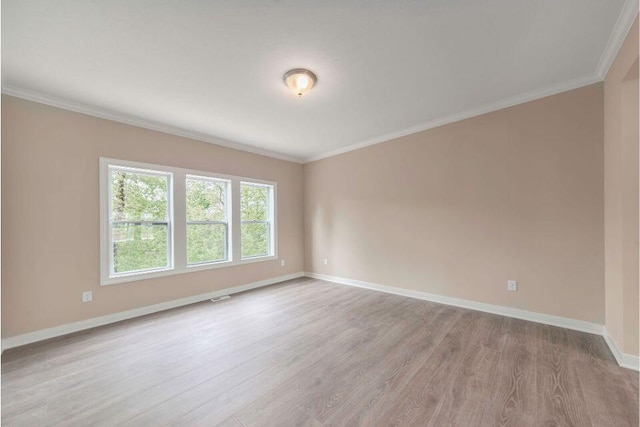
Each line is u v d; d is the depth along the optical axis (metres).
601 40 2.02
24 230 2.58
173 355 2.29
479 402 1.67
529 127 2.90
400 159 4.01
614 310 2.24
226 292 4.19
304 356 2.26
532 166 2.88
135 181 3.40
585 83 2.57
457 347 2.37
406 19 1.76
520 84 2.67
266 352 2.33
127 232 3.32
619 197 2.09
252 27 1.81
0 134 2.41
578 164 2.63
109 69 2.28
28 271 2.60
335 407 1.65
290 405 1.67
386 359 2.19
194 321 3.07
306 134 4.04
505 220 3.07
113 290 3.11
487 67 2.35
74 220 2.87
